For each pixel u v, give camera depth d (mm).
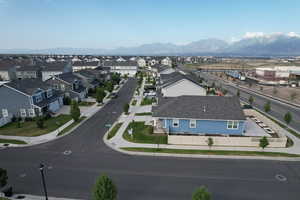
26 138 26234
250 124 30125
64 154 21969
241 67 146875
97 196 11984
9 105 34250
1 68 72125
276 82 76812
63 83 46625
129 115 36156
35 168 19188
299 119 34219
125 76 91562
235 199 14875
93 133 27953
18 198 14930
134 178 17406
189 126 26781
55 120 33625
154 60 173375
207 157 21016
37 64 82625
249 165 19453
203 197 10930
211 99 28375
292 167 19156
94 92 57000
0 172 14117
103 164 19797
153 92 54812
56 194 15406
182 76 46062
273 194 15414
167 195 15250
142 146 23703
